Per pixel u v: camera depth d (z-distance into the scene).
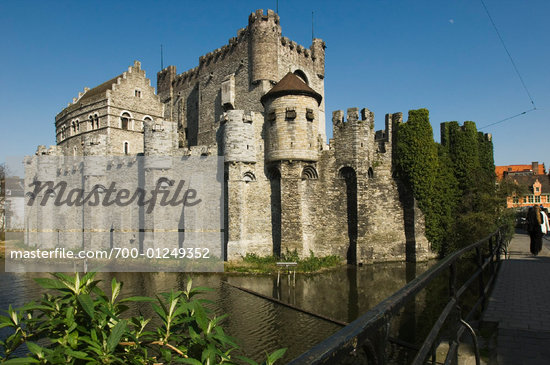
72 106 62.12
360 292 26.75
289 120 36.34
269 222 37.62
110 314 4.19
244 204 36.91
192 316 4.68
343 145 37.81
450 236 37.81
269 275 32.09
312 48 52.75
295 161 36.16
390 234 38.41
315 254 37.56
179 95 59.00
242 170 36.78
